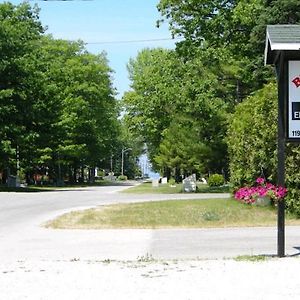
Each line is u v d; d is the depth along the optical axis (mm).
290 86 11969
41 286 9219
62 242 15125
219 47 39031
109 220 19750
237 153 25359
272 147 21609
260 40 30750
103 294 8555
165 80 41375
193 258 12227
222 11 38781
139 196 35031
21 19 51594
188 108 39531
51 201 30453
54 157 68750
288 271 10289
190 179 41406
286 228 17484
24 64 45938
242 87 39250
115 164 145500
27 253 13359
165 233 16672
